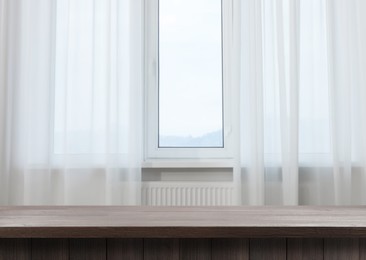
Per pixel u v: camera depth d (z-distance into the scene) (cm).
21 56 258
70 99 257
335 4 259
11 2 256
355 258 107
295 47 253
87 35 259
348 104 254
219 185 262
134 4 258
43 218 114
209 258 107
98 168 259
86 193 256
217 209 131
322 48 262
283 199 252
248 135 258
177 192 263
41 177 254
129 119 255
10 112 256
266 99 260
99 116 259
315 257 107
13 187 256
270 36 260
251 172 253
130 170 253
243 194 258
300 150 261
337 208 133
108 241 108
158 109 282
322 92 261
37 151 255
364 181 255
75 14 257
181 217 115
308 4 262
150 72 282
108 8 255
